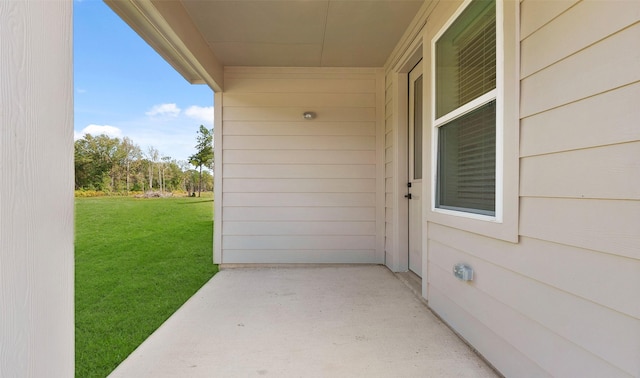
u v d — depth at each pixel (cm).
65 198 61
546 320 126
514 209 144
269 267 400
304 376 162
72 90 63
